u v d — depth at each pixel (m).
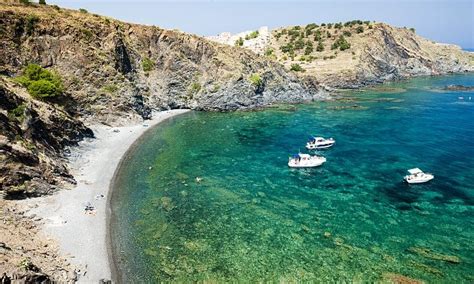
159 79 114.06
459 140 78.06
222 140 81.06
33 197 46.12
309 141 77.75
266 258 37.38
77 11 105.25
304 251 38.53
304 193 53.03
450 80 185.00
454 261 36.66
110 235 40.81
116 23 112.00
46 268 32.16
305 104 126.06
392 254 37.88
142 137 81.00
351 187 54.94
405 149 72.88
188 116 106.31
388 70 183.25
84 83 87.19
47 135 59.59
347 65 167.50
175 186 55.31
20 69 80.88
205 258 37.31
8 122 50.28
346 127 92.38
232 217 45.88
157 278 34.09
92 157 65.12
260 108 118.50
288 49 196.12
